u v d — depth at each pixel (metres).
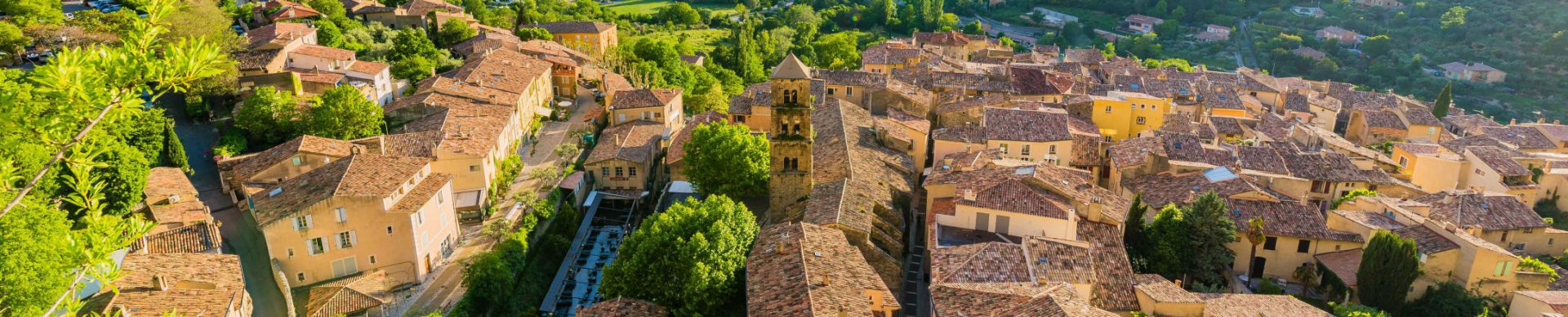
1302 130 136.88
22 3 131.00
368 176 82.00
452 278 83.69
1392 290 75.69
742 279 72.00
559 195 101.62
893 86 136.00
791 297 62.31
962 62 179.50
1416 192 104.75
